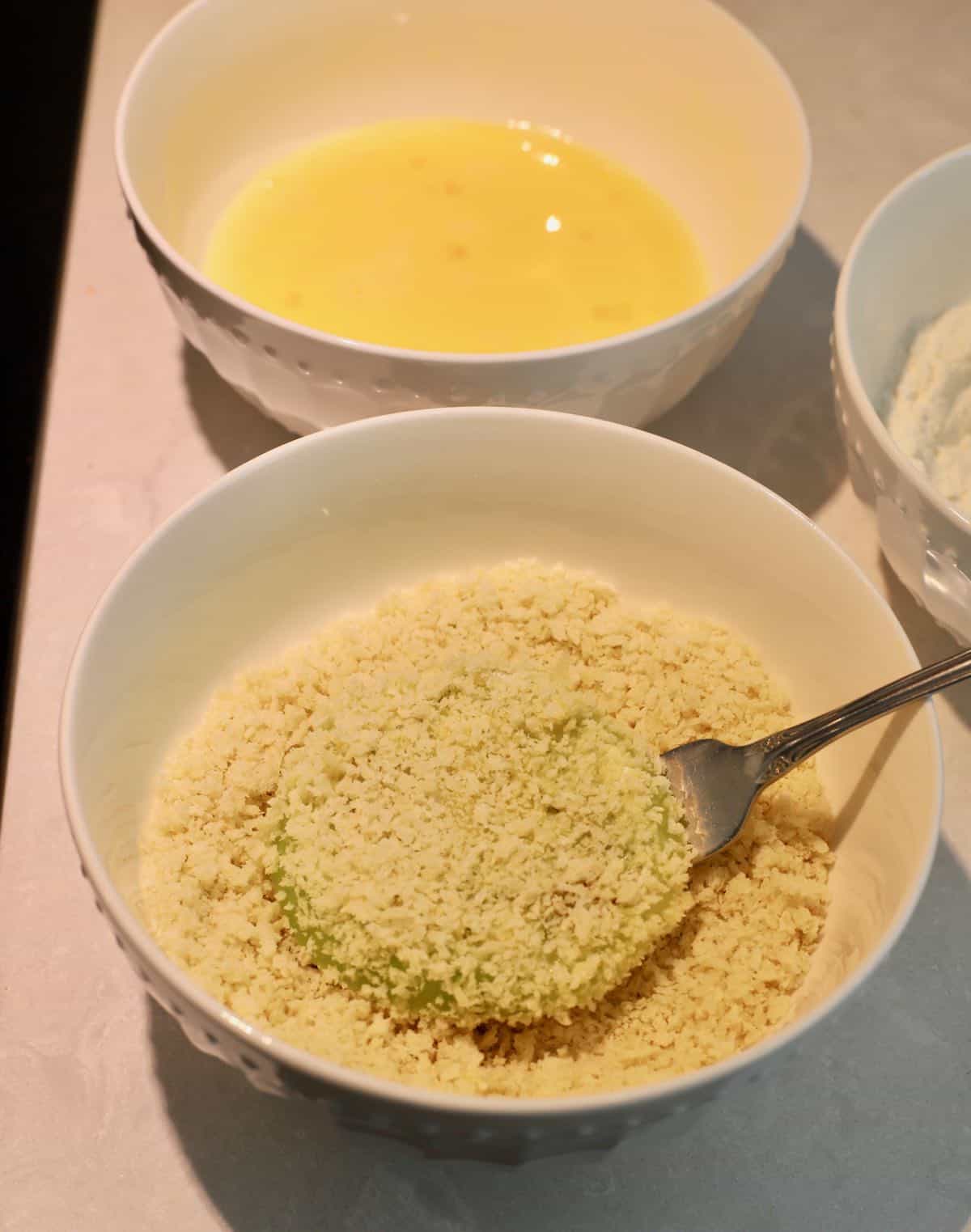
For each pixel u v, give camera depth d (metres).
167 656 0.34
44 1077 0.32
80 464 0.41
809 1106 0.32
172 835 0.33
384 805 0.32
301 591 0.36
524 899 0.31
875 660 0.33
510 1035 0.31
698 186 0.44
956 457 0.38
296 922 0.31
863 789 0.33
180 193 0.42
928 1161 0.32
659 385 0.38
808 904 0.32
